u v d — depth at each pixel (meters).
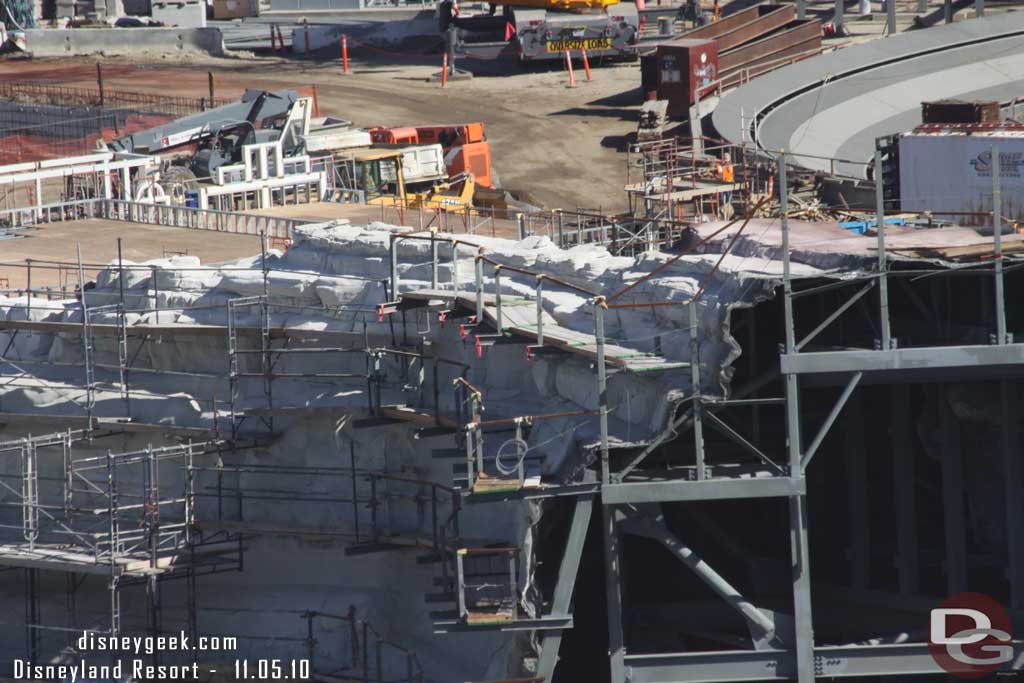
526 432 46.12
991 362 40.41
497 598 45.59
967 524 49.12
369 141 104.62
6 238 75.38
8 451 56.66
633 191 80.19
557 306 46.88
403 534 51.41
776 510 51.50
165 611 54.78
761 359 46.56
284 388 54.06
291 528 52.59
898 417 45.91
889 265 41.03
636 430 43.25
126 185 88.06
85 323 55.19
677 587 50.75
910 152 61.09
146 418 55.00
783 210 40.50
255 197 88.00
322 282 53.47
